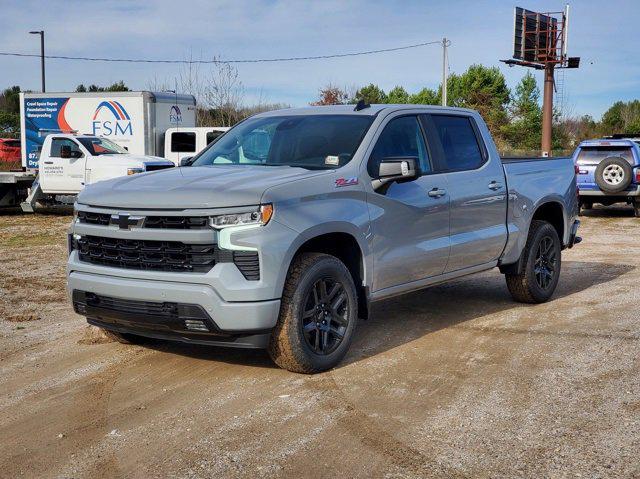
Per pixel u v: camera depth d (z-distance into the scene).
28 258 11.33
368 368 5.49
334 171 5.50
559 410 4.60
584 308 7.47
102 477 3.76
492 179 6.96
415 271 6.13
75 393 5.02
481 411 4.60
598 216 18.22
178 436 4.26
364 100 6.34
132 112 22.55
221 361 5.70
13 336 6.57
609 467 3.79
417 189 6.09
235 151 6.26
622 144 17.38
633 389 4.96
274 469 3.81
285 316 5.06
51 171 18.25
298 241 5.03
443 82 43.16
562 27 41.00
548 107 41.53
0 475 3.80
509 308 7.52
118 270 5.14
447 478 3.70
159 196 5.03
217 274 4.80
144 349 6.05
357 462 3.89
